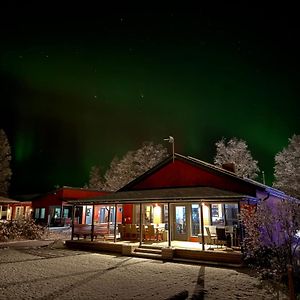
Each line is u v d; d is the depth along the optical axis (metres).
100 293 7.90
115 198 16.27
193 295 7.73
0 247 17.75
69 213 35.53
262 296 7.64
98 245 16.20
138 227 17.41
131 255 14.36
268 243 12.81
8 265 11.90
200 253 12.75
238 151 39.81
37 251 16.03
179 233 16.73
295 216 11.11
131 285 8.73
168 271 10.80
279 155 36.28
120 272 10.59
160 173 18.84
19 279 9.45
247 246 11.93
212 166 16.88
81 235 19.70
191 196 13.50
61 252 15.68
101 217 30.88
